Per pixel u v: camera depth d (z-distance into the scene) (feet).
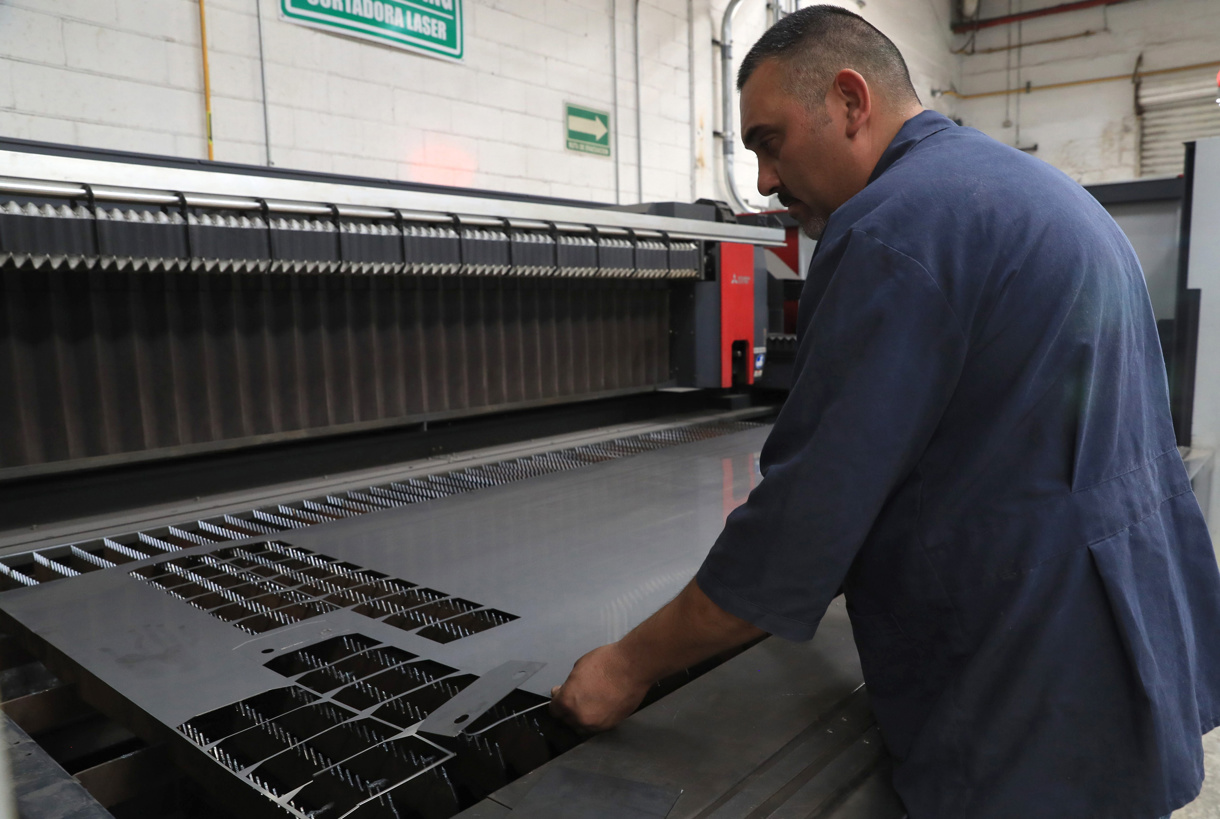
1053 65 23.32
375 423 5.82
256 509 4.91
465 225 5.58
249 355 5.21
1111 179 22.84
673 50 14.56
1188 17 21.18
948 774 2.04
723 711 2.54
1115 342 2.09
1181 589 2.25
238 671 2.73
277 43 8.96
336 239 4.89
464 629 3.14
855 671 2.82
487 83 11.28
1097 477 2.03
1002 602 2.02
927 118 2.41
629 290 7.53
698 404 8.92
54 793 1.93
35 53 7.32
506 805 2.04
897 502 2.13
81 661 2.81
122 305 4.66
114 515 4.74
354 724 2.46
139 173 4.06
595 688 2.35
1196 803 5.32
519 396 6.73
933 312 1.95
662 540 4.23
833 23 2.45
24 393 4.40
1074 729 1.97
